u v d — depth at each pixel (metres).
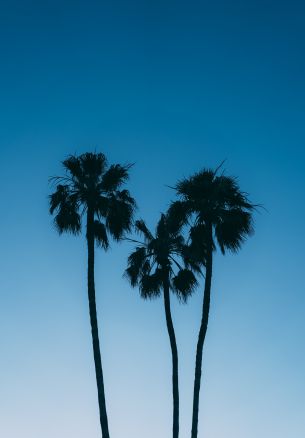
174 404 42.09
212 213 42.75
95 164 44.38
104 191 44.09
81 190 43.66
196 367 39.91
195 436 38.62
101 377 39.38
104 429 38.41
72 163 44.38
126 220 43.78
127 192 44.62
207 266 41.62
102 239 43.69
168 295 45.53
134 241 47.53
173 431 41.31
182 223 43.31
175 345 43.91
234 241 42.25
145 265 47.06
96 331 40.31
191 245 43.31
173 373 43.00
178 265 46.88
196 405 39.12
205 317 40.69
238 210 43.03
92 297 40.91
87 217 42.88
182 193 43.41
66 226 43.75
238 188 43.38
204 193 42.78
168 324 44.56
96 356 39.81
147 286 46.66
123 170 44.56
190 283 46.22
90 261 41.75
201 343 40.28
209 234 42.25
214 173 43.75
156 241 46.97
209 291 41.22
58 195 44.09
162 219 47.38
